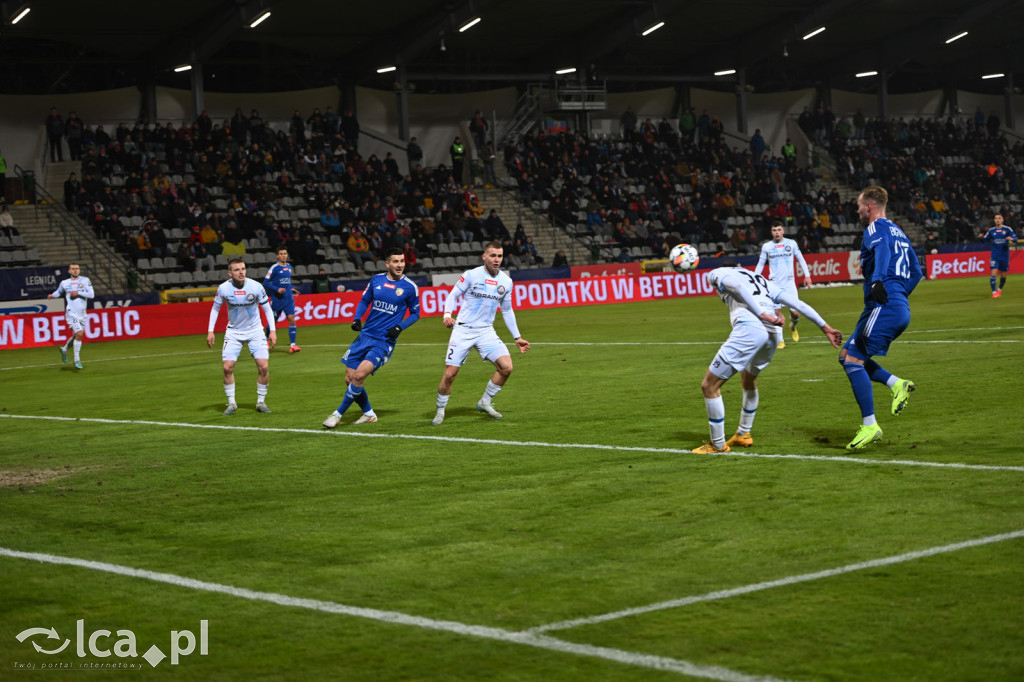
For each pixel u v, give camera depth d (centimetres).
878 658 389
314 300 2672
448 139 4303
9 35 3491
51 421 1129
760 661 389
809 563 502
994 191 4769
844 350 784
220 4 3334
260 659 412
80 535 620
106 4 3241
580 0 3697
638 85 4697
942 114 5353
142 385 1454
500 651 409
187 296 2767
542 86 4375
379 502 675
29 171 3444
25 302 2505
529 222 3812
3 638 446
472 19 3528
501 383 997
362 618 452
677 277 3247
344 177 3556
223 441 948
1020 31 4738
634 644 410
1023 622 416
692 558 519
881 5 4153
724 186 4075
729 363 766
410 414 1060
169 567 543
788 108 4941
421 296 2805
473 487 707
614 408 1028
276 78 4084
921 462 712
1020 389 1001
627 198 3909
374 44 3962
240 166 3453
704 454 780
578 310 2798
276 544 580
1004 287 2920
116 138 3472
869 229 795
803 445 794
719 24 4219
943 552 508
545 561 526
